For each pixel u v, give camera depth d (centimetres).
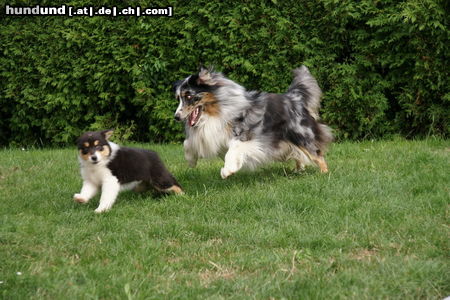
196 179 714
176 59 994
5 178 731
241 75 980
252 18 960
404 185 608
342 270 400
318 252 441
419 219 508
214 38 959
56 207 591
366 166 720
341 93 960
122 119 1102
